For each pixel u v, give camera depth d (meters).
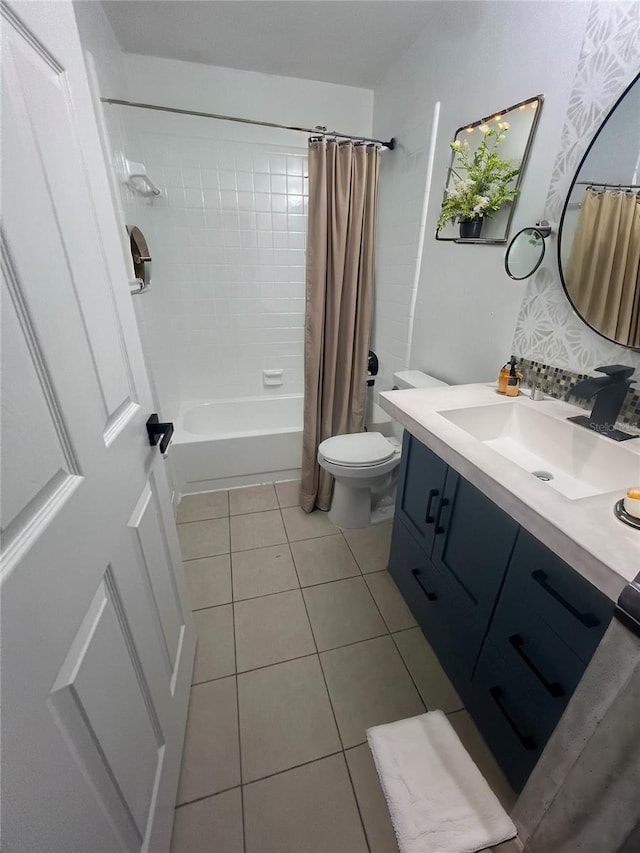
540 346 1.27
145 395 0.90
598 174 1.00
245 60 1.90
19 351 0.43
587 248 1.06
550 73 1.10
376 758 1.03
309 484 2.06
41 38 0.50
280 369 2.81
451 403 1.25
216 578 1.65
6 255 0.41
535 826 0.80
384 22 1.59
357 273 1.83
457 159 1.52
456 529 1.11
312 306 1.78
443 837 0.88
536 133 1.17
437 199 1.69
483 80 1.35
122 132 1.74
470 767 1.01
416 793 0.96
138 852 0.69
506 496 0.78
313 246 1.71
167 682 0.93
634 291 0.96
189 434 2.21
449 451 0.97
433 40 1.59
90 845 0.51
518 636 0.88
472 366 1.60
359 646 1.35
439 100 1.60
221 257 2.41
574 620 0.71
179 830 0.90
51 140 0.52
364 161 1.69
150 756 0.77
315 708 1.16
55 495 0.49
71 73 0.59
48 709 0.44
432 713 1.14
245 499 2.22
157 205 2.19
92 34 1.38
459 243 1.57
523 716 0.89
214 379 2.70
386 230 2.17
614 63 0.93
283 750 1.06
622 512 0.68
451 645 1.20
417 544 1.38
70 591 0.51
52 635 0.46
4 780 0.36
